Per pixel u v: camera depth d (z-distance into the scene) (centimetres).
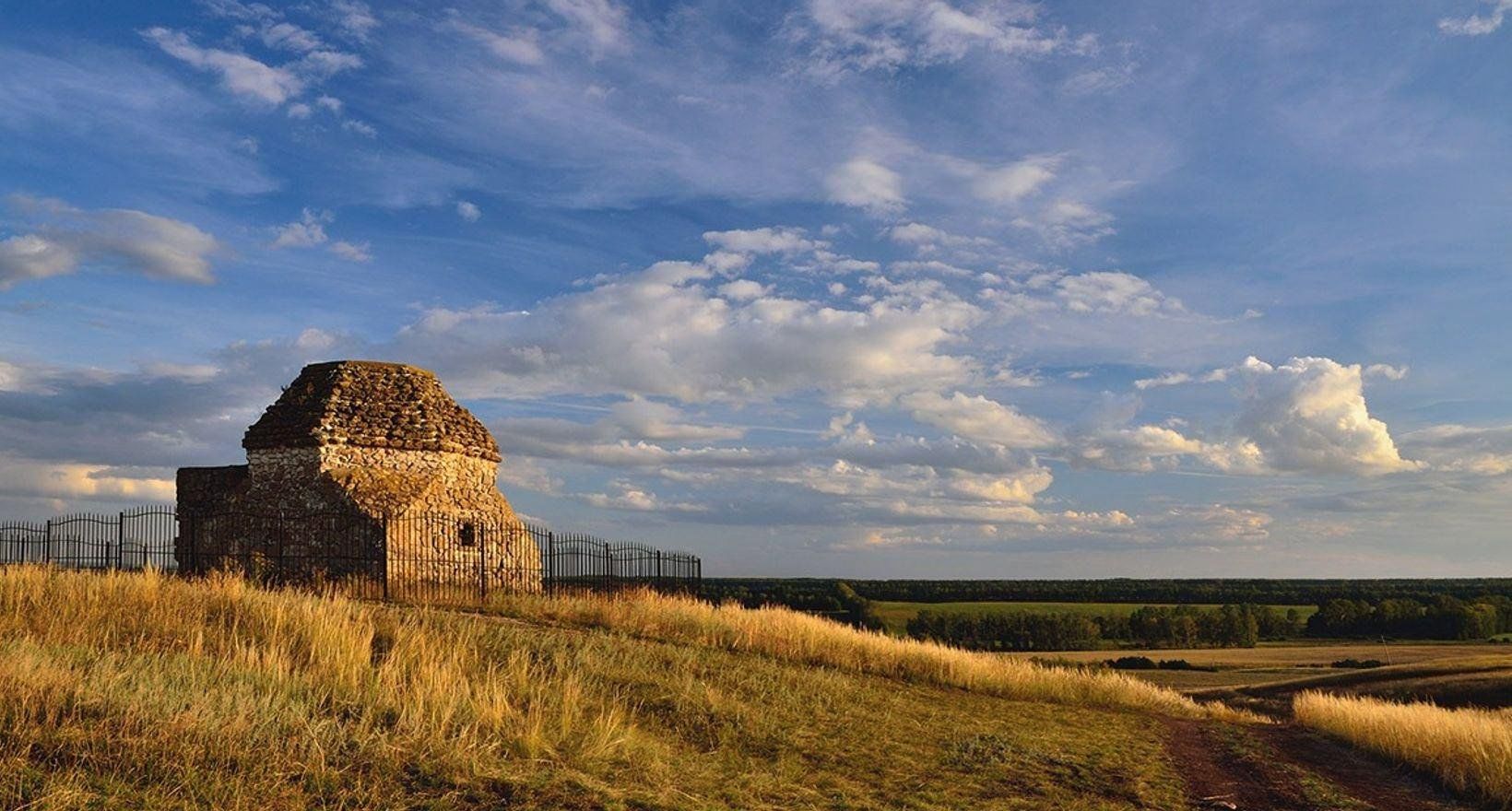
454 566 2952
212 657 1360
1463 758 1812
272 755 972
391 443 3073
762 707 1672
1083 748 1750
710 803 1062
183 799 860
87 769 887
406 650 1564
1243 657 7544
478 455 3306
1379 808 1520
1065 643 8512
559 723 1294
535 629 2045
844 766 1399
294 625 1623
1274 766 1816
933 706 2027
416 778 986
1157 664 6988
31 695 1001
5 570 1830
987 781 1405
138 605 1697
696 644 2244
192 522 3030
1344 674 4972
